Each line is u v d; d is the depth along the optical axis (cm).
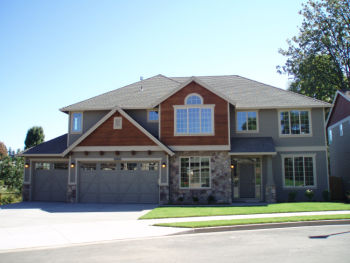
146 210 1772
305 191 2203
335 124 3066
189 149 2112
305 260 775
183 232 1174
